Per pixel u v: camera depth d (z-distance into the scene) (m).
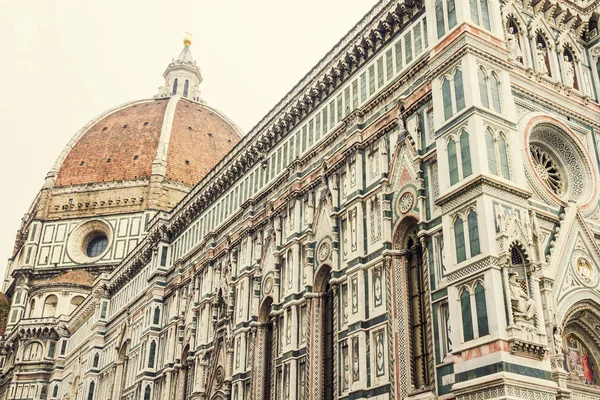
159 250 63.47
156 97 149.88
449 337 28.66
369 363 33.12
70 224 115.94
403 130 35.25
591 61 39.09
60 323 97.62
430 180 32.59
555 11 38.53
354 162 38.69
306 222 42.12
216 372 48.09
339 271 37.47
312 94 44.97
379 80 39.00
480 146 28.92
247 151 51.91
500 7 35.34
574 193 34.31
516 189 28.86
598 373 30.97
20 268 113.25
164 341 58.25
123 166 120.75
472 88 30.28
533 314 26.47
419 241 32.53
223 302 50.16
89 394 72.44
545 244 30.78
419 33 36.47
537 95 34.66
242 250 49.28
